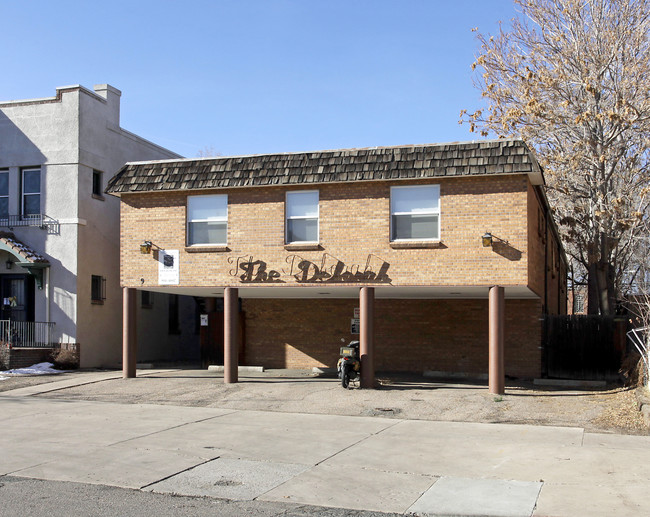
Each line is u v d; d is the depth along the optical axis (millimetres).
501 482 9078
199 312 31484
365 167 17625
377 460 10438
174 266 19547
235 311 19156
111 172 26359
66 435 12414
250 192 19000
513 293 19172
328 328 23203
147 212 19922
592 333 20359
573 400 16312
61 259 24391
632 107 23203
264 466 10062
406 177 17094
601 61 24844
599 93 25125
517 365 20953
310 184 18109
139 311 27797
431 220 17516
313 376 21391
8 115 25453
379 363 22391
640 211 25141
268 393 17703
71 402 16688
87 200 24953
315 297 22750
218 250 19141
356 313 22594
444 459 10477
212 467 10000
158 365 26047
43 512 7750
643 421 13141
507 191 16844
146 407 15953
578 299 48156
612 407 15008
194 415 14781
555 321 20781
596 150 25203
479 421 14000
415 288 17922
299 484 9102
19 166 25203
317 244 18250
